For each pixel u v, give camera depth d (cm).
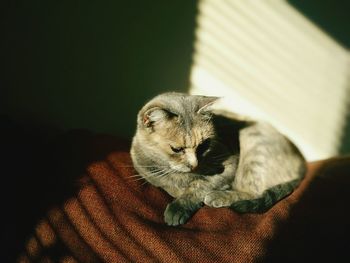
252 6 76
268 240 52
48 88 75
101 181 58
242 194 63
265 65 80
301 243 52
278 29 78
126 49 75
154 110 57
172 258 48
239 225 56
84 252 47
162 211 58
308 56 81
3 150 62
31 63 73
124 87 77
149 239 50
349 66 82
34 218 52
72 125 78
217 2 75
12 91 74
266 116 84
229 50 78
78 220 51
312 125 86
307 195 64
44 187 56
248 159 67
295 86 83
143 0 72
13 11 69
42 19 71
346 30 79
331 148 88
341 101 85
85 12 71
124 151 70
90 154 64
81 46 73
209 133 61
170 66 77
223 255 49
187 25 75
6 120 69
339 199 63
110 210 53
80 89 76
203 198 61
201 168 62
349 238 53
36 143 69
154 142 60
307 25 79
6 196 54
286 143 71
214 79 80
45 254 47
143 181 64
